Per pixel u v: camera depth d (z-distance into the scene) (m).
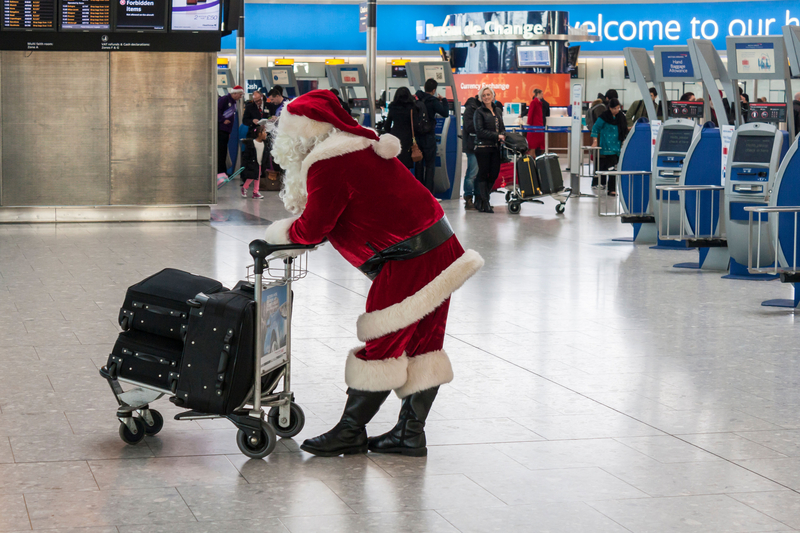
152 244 9.68
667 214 9.06
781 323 6.22
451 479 3.39
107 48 11.45
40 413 4.08
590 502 3.17
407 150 13.77
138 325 3.65
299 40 32.44
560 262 8.84
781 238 6.93
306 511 3.06
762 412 4.24
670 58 9.59
